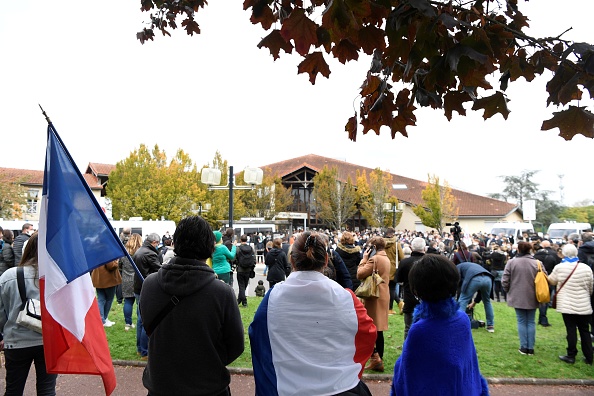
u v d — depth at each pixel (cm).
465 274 771
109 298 755
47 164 285
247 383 515
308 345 212
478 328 795
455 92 178
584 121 149
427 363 200
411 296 609
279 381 211
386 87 189
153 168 4159
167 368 219
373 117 194
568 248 618
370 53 156
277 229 2994
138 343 599
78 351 290
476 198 5512
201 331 222
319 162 6544
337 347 214
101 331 304
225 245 963
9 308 312
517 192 6341
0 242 1007
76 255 280
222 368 229
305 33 145
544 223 6112
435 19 146
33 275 315
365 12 147
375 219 4244
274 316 218
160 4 389
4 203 3869
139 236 733
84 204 292
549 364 591
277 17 166
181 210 4038
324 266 228
